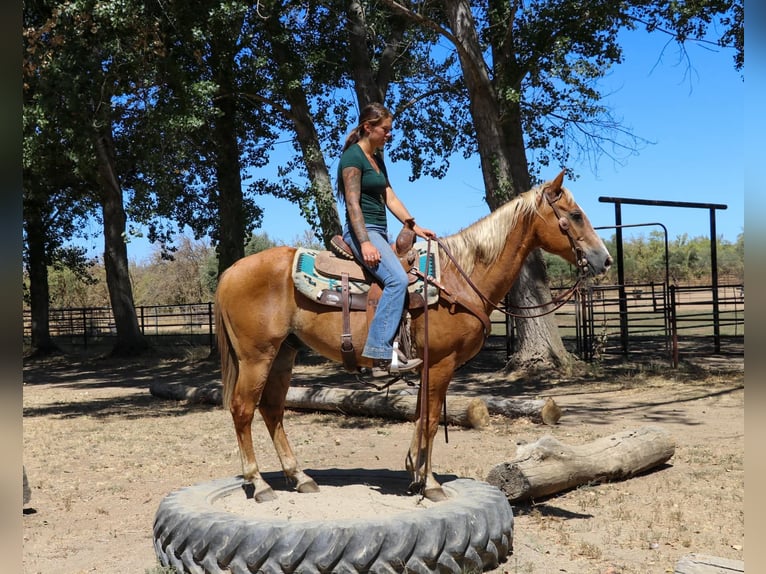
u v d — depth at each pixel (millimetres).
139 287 46469
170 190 13703
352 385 13375
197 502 4348
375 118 4633
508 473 5301
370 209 4641
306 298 4621
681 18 13000
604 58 14078
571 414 9820
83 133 12148
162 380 16578
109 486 6414
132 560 4426
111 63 12750
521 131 15023
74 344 28516
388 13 14594
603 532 4781
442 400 4695
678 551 4375
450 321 4574
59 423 10383
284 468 4941
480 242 4762
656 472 6477
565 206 4797
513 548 4449
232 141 19297
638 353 16344
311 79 16672
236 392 4727
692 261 38156
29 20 13609
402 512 4289
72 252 28625
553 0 13836
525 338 14156
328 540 3584
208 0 12922
